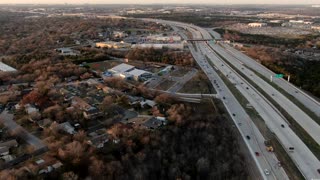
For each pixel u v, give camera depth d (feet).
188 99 502.79
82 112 412.16
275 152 354.13
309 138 382.63
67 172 283.59
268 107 479.41
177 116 407.23
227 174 318.45
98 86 534.37
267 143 370.53
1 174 273.33
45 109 417.69
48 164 296.71
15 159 305.53
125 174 301.43
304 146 366.02
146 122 393.70
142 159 323.57
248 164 333.83
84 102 449.06
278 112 460.55
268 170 321.73
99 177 289.53
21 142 338.75
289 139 382.22
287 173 317.22
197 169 327.06
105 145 336.70
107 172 295.07
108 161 310.04
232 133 398.42
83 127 378.32
